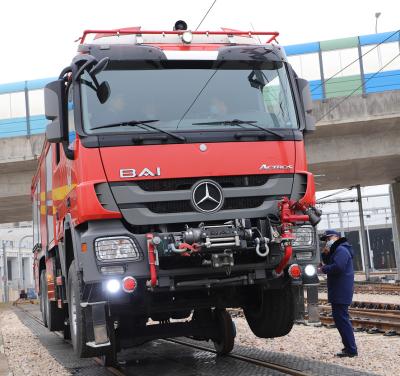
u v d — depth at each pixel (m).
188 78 7.26
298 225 6.97
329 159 28.98
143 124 6.86
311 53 27.05
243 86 7.35
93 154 6.64
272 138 7.11
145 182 6.70
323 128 27.20
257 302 8.39
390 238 94.31
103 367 8.79
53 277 10.41
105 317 6.59
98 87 6.97
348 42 26.95
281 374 7.16
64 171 8.27
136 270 6.48
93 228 6.58
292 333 11.55
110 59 7.11
